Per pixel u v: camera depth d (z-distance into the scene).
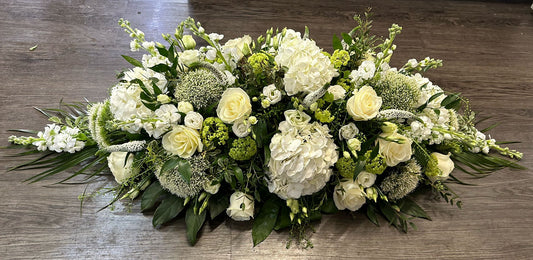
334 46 1.04
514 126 1.45
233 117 0.90
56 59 1.45
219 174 0.99
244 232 1.08
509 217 1.20
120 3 1.67
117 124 0.90
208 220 1.09
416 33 1.78
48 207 1.09
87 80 1.40
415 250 1.10
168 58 0.98
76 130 1.14
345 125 0.97
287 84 0.91
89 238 1.04
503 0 1.99
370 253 1.08
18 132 1.24
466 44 1.76
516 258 1.13
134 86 0.96
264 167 0.99
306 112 0.97
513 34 1.84
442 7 1.93
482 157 1.26
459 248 1.12
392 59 1.65
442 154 1.14
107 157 1.06
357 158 0.93
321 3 1.84
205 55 1.06
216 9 1.72
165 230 1.07
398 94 1.00
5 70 1.39
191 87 0.94
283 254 1.06
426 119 1.03
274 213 1.07
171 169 0.96
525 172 1.31
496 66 1.68
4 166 1.16
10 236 1.03
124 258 1.02
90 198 1.11
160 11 1.67
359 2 1.88
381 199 1.14
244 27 1.68
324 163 0.93
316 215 1.09
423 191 1.22
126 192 1.11
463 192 1.24
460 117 1.24
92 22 1.58
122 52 1.50
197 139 0.92
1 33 1.49
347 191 1.02
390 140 0.93
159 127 0.92
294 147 0.88
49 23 1.55
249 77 0.97
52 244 1.03
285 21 1.74
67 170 1.16
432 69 1.63
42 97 1.33
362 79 1.00
